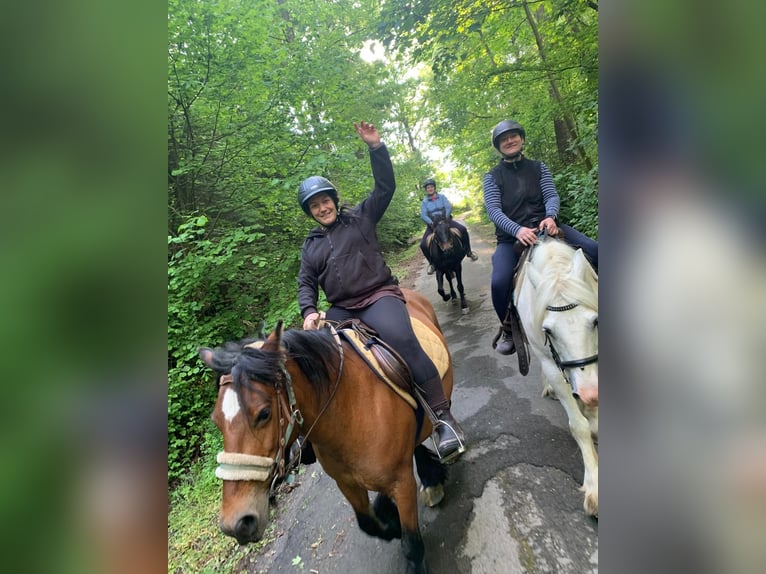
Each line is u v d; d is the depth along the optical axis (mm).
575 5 4957
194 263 4117
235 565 2430
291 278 5242
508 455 2625
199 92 4910
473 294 6957
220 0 4598
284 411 1427
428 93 8961
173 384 3744
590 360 1759
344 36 6914
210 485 3182
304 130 5996
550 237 2244
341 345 1817
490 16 5730
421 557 1760
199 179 5457
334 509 2637
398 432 1759
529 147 8164
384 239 13414
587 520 2025
